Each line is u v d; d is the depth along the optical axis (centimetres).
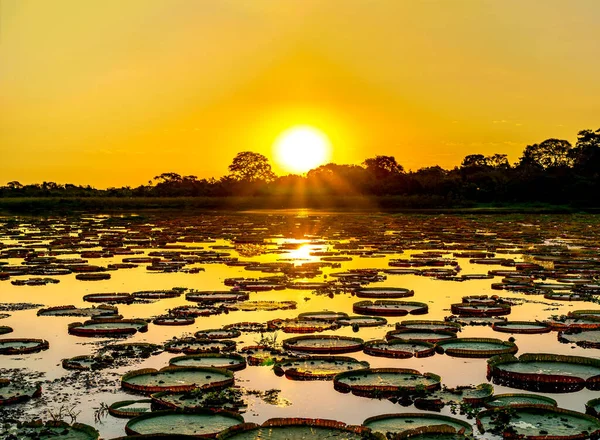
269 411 1916
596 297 3547
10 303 3412
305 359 2331
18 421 1853
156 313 3150
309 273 4312
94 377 2223
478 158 19675
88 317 3059
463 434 1705
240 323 2884
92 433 1755
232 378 2142
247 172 19025
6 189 15350
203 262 5019
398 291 3650
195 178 19150
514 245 6256
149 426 1778
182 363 2319
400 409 1923
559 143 16912
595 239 6781
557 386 2097
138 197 15325
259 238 6906
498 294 3638
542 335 2734
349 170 15950
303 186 15750
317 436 1698
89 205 13250
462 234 7425
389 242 6431
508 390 2081
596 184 12825
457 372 2248
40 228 8438
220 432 1717
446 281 4097
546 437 1684
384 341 2544
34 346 2547
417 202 13475
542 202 13275
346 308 3253
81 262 5028
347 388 2053
